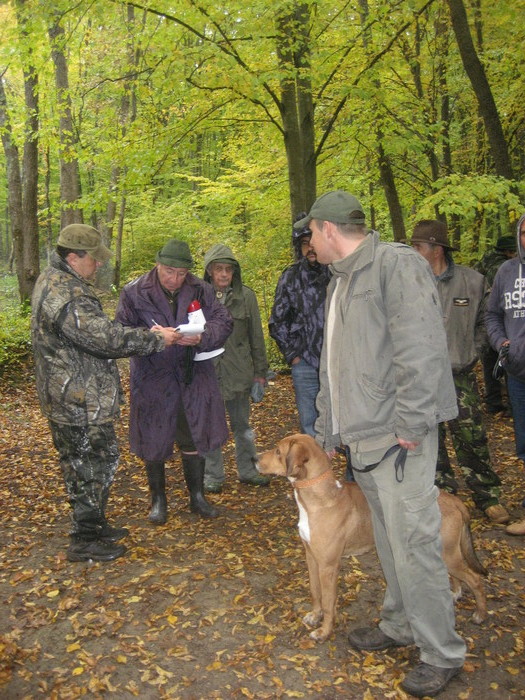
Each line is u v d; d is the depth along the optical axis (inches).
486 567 145.8
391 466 103.3
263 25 280.4
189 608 133.4
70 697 106.2
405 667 112.6
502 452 224.7
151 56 288.8
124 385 389.7
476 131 422.6
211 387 176.1
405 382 96.3
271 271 437.7
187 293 170.1
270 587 142.3
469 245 412.8
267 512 185.9
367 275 104.0
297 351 177.6
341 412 107.2
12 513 191.0
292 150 331.6
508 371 164.7
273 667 113.7
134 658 117.0
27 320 460.4
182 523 179.0
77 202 324.2
